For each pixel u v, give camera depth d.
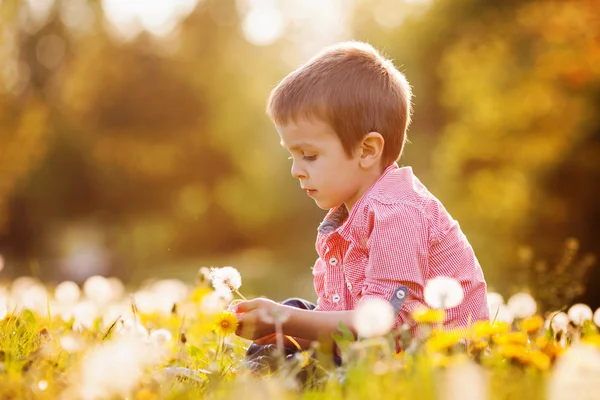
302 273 22.16
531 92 17.22
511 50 18.36
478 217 17.73
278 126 2.74
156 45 33.44
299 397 1.92
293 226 34.88
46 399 1.84
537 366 2.00
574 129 15.77
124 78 32.22
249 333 2.40
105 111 32.00
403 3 24.81
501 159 18.30
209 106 33.78
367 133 2.68
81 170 31.39
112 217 32.78
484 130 18.41
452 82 20.45
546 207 15.84
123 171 32.75
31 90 29.73
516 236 15.83
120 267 32.22
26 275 15.73
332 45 2.92
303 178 2.71
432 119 24.20
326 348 2.34
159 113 32.84
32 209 30.52
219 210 35.59
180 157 33.81
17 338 2.57
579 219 15.51
